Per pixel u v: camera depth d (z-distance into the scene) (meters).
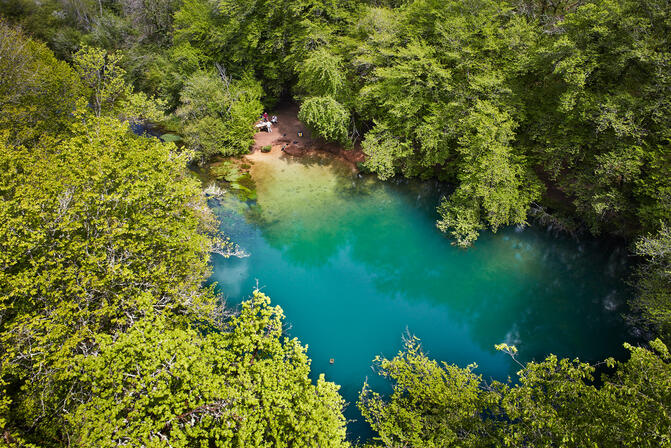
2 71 23.30
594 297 23.45
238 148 35.38
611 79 22.78
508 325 22.38
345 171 33.47
